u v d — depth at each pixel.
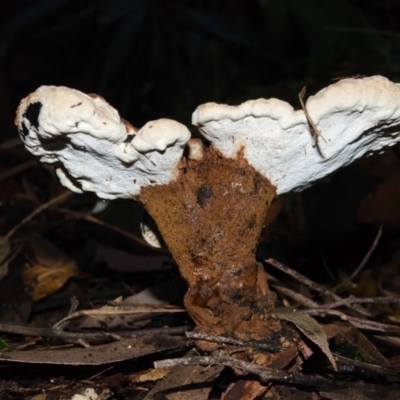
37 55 1.37
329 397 0.46
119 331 0.53
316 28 0.91
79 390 0.48
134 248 0.68
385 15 1.31
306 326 0.46
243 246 0.45
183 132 0.42
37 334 0.52
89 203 0.83
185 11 1.10
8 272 0.61
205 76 1.10
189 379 0.47
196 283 0.46
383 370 0.48
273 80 1.08
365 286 0.63
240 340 0.46
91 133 0.42
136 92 1.15
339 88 0.42
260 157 0.44
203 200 0.45
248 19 1.36
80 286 0.64
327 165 0.46
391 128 0.45
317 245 0.71
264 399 0.46
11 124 1.08
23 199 0.83
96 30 1.33
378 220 0.69
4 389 0.49
